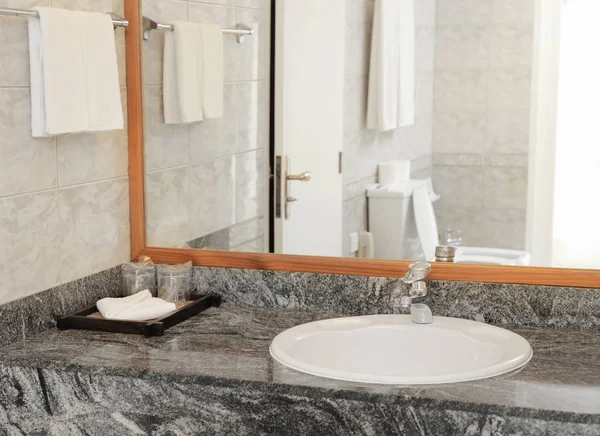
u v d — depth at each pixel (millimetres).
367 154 2127
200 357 1815
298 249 2193
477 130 2057
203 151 2246
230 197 2236
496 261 2070
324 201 2166
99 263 2182
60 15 1870
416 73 2078
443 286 2084
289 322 2084
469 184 2074
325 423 1635
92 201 2137
